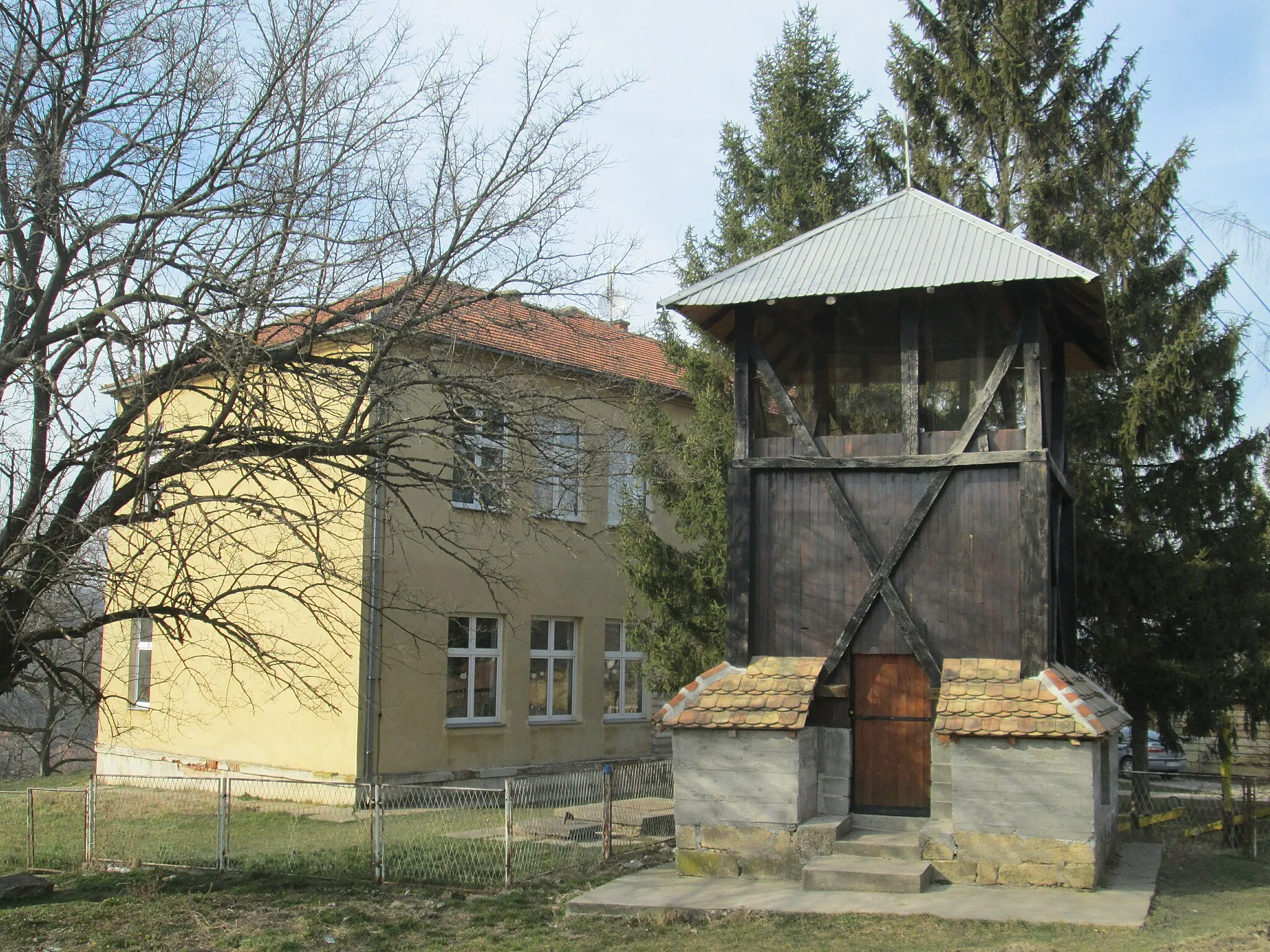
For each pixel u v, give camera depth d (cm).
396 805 1858
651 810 1636
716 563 1820
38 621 1146
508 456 1221
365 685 1858
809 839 1187
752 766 1215
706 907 1055
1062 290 1284
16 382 1062
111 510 1091
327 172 1172
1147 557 1789
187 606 1113
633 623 1944
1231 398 1827
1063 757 1115
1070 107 1970
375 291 1216
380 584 1852
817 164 1980
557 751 2180
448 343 1195
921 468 1252
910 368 1272
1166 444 1834
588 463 1230
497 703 2092
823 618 1277
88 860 1327
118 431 1077
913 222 1346
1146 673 1794
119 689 2312
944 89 2052
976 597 1222
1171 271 1892
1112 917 992
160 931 996
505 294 1183
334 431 1123
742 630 1292
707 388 1902
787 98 2016
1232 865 1359
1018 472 1222
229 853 1315
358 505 1869
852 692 1265
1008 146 2047
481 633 2083
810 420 1328
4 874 1288
